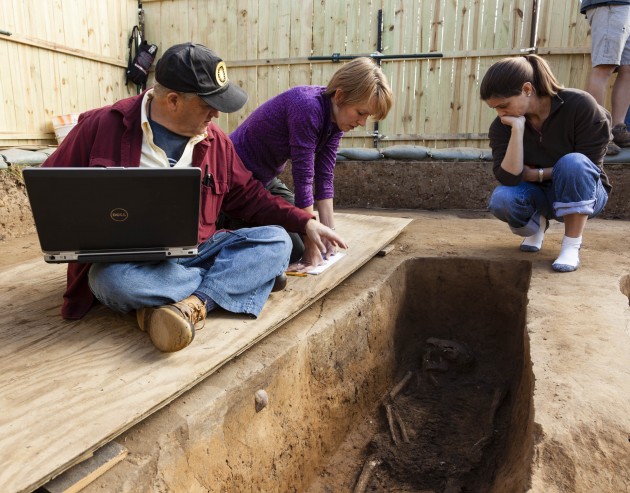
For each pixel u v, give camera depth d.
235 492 1.85
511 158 3.10
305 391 2.29
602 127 2.97
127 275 1.90
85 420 1.47
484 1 5.63
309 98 2.59
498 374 3.22
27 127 5.57
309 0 6.16
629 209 5.05
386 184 5.79
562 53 5.52
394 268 3.29
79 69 6.16
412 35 5.90
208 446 1.71
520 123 3.01
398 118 6.10
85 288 2.18
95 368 1.76
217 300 2.13
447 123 5.97
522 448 1.74
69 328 2.07
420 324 3.57
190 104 1.91
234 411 1.83
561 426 1.58
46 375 1.71
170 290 1.96
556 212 3.09
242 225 2.87
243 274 2.16
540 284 2.87
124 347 1.92
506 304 3.38
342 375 2.61
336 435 2.59
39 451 1.33
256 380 1.93
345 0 6.03
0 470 1.26
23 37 5.37
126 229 1.84
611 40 4.68
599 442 1.52
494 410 2.85
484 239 4.02
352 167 5.83
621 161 5.00
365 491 2.37
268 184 3.02
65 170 1.68
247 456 1.91
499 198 3.32
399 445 2.64
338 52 6.19
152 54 6.83
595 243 3.87
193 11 6.67
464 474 2.42
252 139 2.78
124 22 6.74
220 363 1.83
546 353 2.06
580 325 2.31
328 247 3.06
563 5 5.44
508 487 1.62
